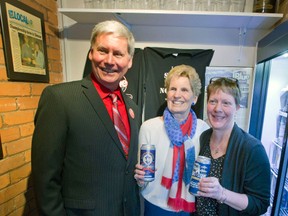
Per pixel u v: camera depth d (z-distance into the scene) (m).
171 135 1.03
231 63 1.58
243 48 1.55
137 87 1.49
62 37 1.63
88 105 0.76
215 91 0.85
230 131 0.88
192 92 1.06
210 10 1.40
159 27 1.58
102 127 0.77
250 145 0.80
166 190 1.04
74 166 0.76
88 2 1.45
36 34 1.26
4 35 1.00
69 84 0.79
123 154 0.82
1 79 1.00
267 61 1.35
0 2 0.98
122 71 0.80
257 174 0.78
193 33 1.57
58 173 0.76
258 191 0.78
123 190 0.84
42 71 1.33
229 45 1.56
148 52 1.48
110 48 0.73
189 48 1.59
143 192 1.09
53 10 1.52
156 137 1.07
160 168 1.05
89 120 0.75
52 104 0.72
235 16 1.27
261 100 1.45
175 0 1.42
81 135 0.74
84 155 0.75
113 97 0.87
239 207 0.75
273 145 1.39
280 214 1.09
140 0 1.42
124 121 0.90
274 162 1.37
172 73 1.09
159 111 1.48
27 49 1.17
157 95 1.49
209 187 0.72
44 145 0.71
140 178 0.86
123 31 0.75
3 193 1.01
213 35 1.56
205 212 0.90
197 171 0.77
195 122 1.09
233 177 0.81
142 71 1.48
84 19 1.47
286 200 1.09
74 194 0.78
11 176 1.06
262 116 1.45
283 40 1.01
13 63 1.06
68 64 1.67
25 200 1.18
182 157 1.03
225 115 0.84
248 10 1.45
